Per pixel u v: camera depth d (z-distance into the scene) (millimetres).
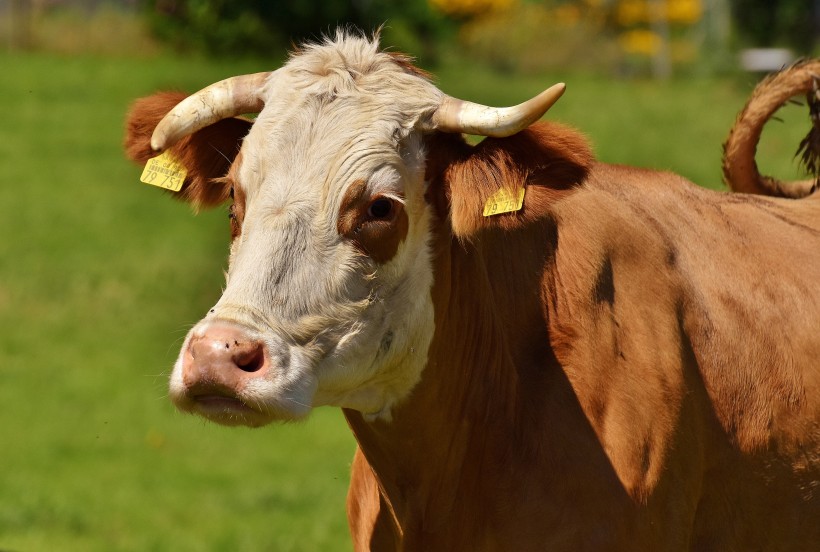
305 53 8445
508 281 8766
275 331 7426
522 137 7969
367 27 53875
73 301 27438
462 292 8500
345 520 16484
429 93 8227
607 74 59719
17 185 36062
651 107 48375
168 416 21516
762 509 9000
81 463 18953
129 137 9016
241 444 20531
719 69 59219
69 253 30422
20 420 20766
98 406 21719
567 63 60188
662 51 61000
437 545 8648
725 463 8812
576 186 7910
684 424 8500
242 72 49875
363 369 7914
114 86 47750
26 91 46438
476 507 8484
